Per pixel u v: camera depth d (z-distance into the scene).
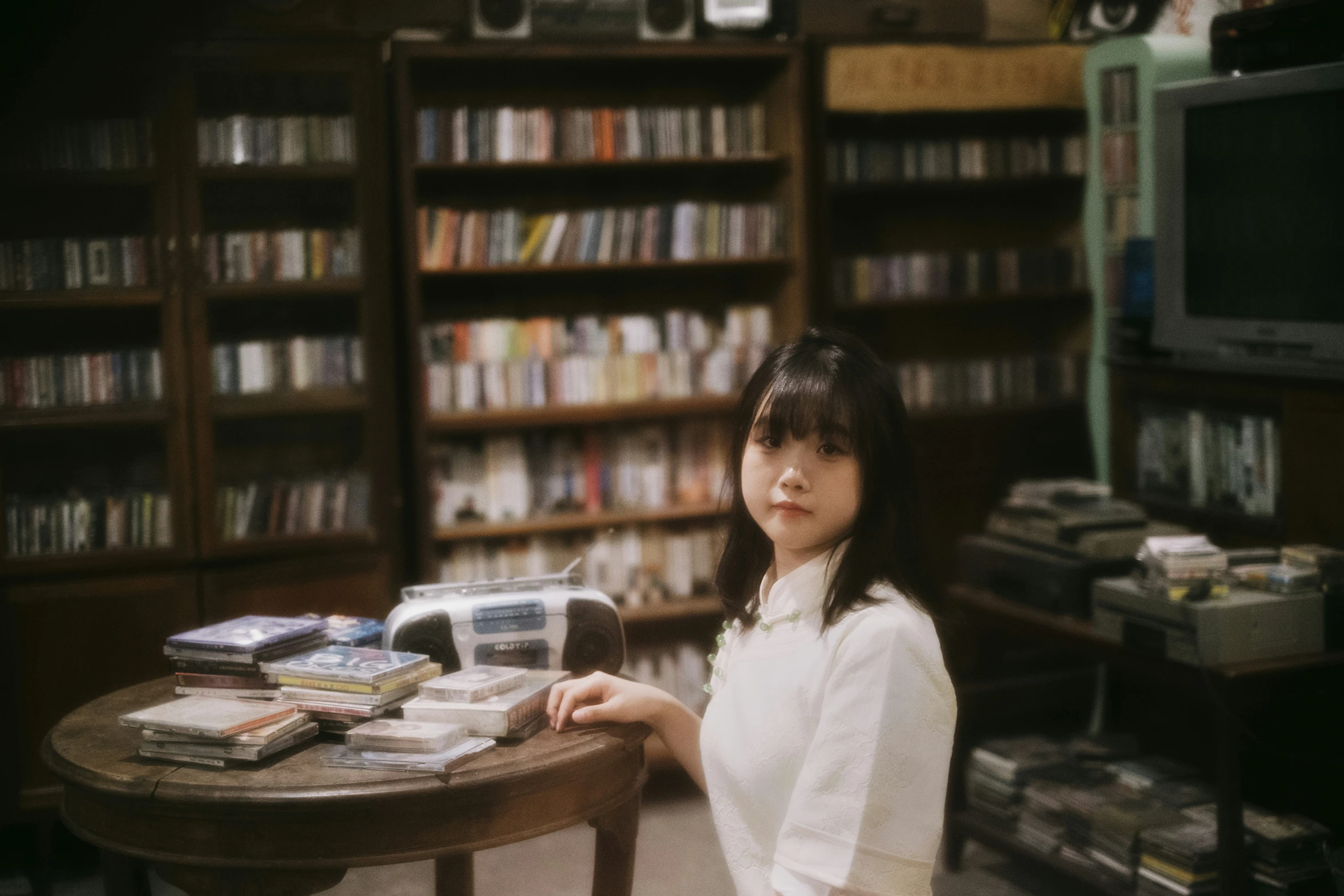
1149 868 2.64
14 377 3.37
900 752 1.17
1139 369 3.37
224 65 3.40
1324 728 2.58
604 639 1.78
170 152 3.39
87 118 3.33
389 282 3.62
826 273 4.01
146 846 1.41
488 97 4.04
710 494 4.09
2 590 3.30
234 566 3.54
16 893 3.18
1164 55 3.88
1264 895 2.53
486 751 1.48
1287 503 2.91
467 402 3.79
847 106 3.96
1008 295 4.25
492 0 3.64
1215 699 2.40
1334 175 2.82
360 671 1.55
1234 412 3.11
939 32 4.27
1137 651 2.62
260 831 1.37
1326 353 2.85
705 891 3.01
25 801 3.29
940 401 4.26
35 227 3.39
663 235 3.94
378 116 3.56
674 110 3.93
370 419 3.64
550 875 3.16
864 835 1.15
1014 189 4.53
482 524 3.81
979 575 3.23
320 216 3.64
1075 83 4.20
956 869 3.20
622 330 3.96
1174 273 3.32
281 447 3.76
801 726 1.28
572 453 3.97
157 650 3.44
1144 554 2.63
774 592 1.39
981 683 3.48
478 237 3.78
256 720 1.47
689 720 1.62
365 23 3.51
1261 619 2.46
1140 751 3.46
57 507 3.38
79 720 1.68
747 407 1.43
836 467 1.30
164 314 3.42
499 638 1.75
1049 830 2.93
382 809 1.38
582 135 3.83
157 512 3.48
